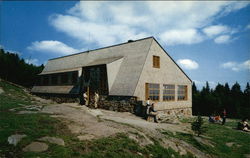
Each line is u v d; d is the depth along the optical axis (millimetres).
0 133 6945
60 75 29000
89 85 22906
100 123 10664
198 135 12773
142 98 19078
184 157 9211
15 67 42406
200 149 10695
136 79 18969
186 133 12875
